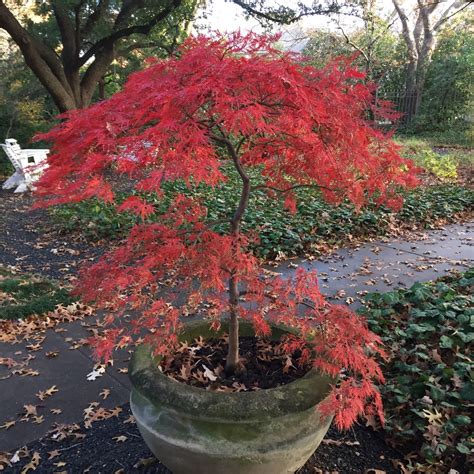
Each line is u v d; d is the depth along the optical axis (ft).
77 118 4.95
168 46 37.47
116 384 9.03
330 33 54.44
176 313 6.15
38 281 14.06
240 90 4.51
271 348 7.04
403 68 57.82
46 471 6.82
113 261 6.11
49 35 38.17
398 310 10.91
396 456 7.06
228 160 7.06
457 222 21.13
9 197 27.81
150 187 4.22
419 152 34.12
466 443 6.86
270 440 5.07
